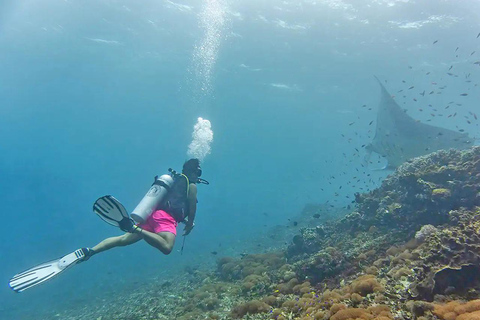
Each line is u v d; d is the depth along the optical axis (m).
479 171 6.58
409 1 17.67
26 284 3.54
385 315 3.70
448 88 32.84
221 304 7.79
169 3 21.05
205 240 31.61
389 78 29.31
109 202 3.88
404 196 7.80
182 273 16.41
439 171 7.21
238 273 10.47
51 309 15.21
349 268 6.59
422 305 3.42
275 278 8.12
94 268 25.72
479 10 18.00
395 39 21.84
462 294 3.49
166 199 4.55
